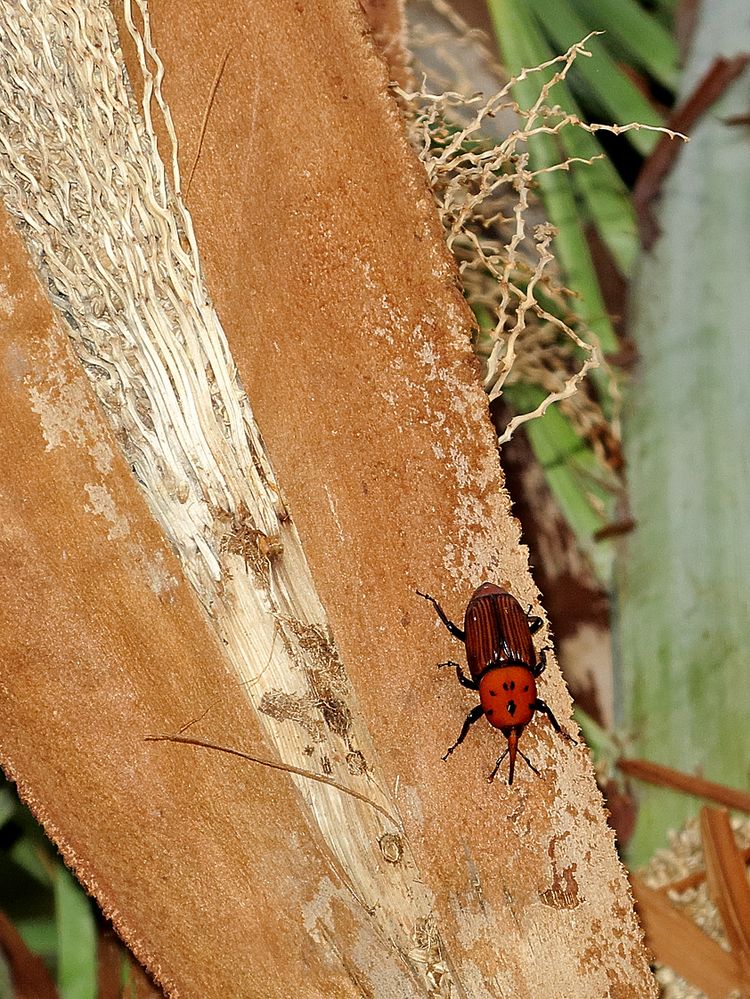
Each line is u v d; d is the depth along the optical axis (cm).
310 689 20
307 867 19
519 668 20
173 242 20
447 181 23
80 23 19
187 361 20
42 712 19
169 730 19
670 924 28
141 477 20
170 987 19
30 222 19
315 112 20
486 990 20
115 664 19
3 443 19
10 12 19
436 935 20
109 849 19
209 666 20
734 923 28
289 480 20
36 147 19
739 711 30
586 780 20
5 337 19
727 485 30
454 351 20
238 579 20
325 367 20
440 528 20
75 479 19
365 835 20
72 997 27
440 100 24
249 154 20
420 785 20
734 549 30
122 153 19
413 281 20
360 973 19
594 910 20
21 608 19
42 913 30
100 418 19
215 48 20
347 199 20
